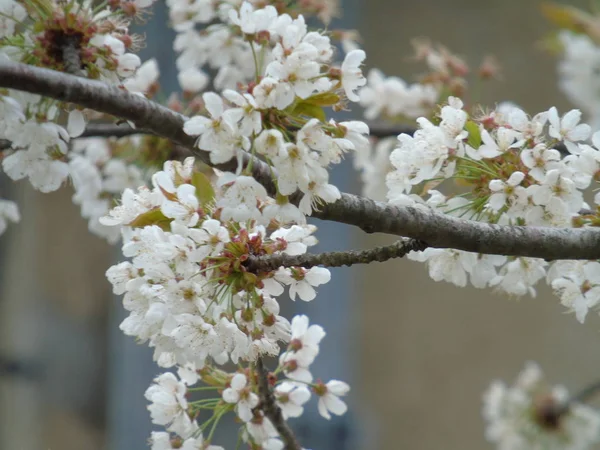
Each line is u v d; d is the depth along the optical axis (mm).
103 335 4715
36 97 1904
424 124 1880
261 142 1797
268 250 1835
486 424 4688
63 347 4691
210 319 1825
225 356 1874
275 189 1833
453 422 4691
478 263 1921
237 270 1830
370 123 2455
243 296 1843
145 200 1848
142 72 2207
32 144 1905
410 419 4672
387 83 2463
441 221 1851
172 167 1845
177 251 1806
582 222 1896
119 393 4078
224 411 1940
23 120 1895
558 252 1865
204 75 2289
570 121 1871
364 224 1844
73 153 2246
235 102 1799
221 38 2242
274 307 1845
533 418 2887
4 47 1917
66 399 4660
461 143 1873
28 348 4691
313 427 4191
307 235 1846
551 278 1931
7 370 4660
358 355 4676
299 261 1829
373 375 4691
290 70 1811
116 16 1964
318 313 4500
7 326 4715
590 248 1866
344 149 1813
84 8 1926
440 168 1878
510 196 1869
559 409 2865
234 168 1828
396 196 1885
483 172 1897
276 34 1872
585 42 2936
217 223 1802
